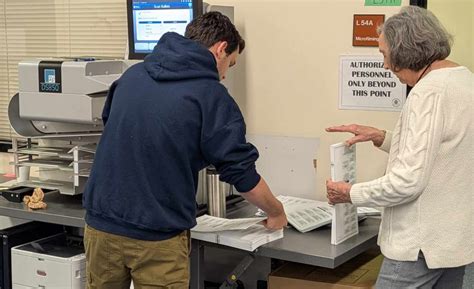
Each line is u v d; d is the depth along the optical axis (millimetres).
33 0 3945
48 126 3084
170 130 2201
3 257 3182
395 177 2121
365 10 3020
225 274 3562
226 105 2268
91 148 3025
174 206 2266
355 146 2832
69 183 3133
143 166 2229
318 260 2412
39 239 3229
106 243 2311
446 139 2127
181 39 2309
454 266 2156
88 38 3820
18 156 3217
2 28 4078
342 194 2338
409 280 2188
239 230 2605
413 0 2918
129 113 2260
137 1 3111
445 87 2119
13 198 3070
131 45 3168
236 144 2246
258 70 3295
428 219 2135
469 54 2879
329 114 3158
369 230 2752
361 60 3053
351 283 2564
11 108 3104
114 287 2416
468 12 2855
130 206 2246
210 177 2848
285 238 2629
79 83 2863
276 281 2668
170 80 2256
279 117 3277
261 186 2359
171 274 2312
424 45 2152
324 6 3105
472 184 2172
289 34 3201
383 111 3039
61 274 2924
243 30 3299
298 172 3258
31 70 2969
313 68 3168
